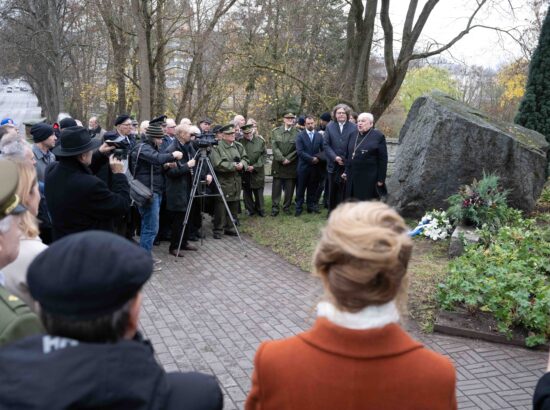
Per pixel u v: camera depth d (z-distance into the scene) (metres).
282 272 6.55
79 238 1.21
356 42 15.00
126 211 4.25
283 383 1.36
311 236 7.96
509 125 8.46
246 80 17.91
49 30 20.12
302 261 6.88
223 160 7.95
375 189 8.00
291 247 7.50
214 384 1.36
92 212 4.00
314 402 1.33
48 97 30.16
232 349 4.39
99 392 1.05
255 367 1.44
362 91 15.18
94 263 1.15
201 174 7.62
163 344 4.47
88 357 1.09
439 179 8.02
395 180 8.80
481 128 7.75
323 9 18.86
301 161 9.16
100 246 1.18
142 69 14.93
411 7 13.70
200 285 6.02
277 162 9.34
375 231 1.31
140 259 1.20
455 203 7.37
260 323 4.93
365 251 1.28
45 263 1.17
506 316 4.58
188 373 1.37
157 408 1.13
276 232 8.29
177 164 6.81
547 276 5.39
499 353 4.35
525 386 3.85
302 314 5.16
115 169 4.35
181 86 22.73
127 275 1.15
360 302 1.33
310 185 9.50
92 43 22.78
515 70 19.03
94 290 1.12
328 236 1.38
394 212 1.42
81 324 1.13
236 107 22.66
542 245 6.12
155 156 6.14
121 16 19.59
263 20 18.42
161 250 7.48
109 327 1.14
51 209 4.03
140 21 14.75
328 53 19.08
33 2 20.59
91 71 25.88
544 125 10.12
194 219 7.95
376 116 14.73
